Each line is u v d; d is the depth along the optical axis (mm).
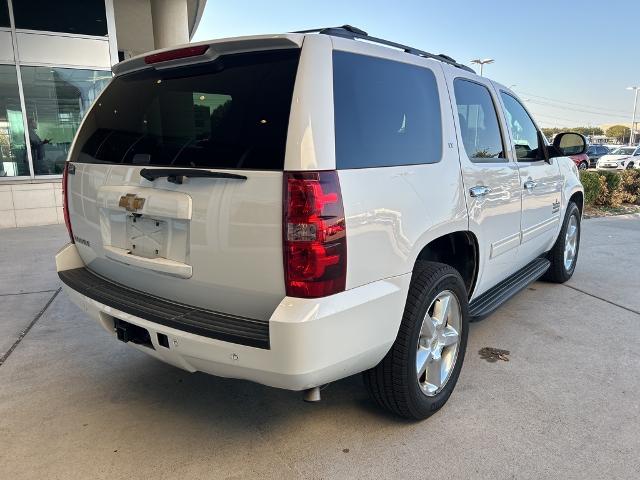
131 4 12414
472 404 2936
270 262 2006
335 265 1997
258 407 2926
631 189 12531
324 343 1997
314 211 1934
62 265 3043
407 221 2389
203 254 2191
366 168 2182
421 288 2529
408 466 2396
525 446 2543
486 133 3396
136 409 2908
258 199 1996
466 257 3207
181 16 10352
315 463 2424
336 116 2084
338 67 2170
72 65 9516
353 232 2070
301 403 2961
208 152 2193
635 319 4301
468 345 3758
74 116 9688
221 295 2203
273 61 2135
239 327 2094
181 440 2609
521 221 3793
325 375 2086
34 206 9273
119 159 2639
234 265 2102
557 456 2463
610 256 6645
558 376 3275
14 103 9102
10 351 3686
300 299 1973
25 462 2430
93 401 2996
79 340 3889
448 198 2734
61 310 4566
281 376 1984
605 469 2369
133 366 3457
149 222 2436
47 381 3238
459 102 3059
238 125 2133
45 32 9180
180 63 2410
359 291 2137
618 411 2859
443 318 2799
